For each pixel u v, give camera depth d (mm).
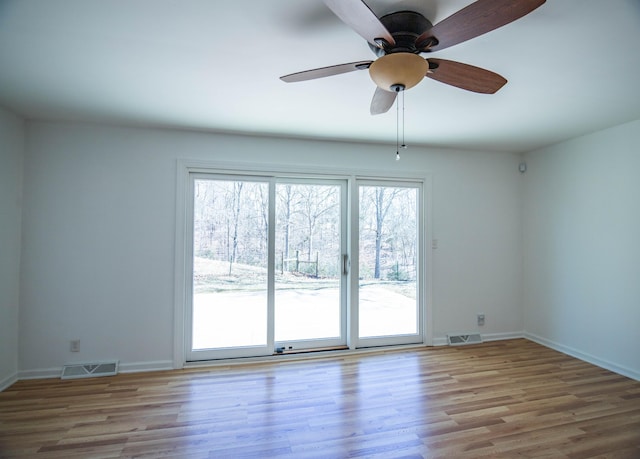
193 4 1407
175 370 3084
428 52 1499
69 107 2596
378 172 3654
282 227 3514
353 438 2047
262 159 3363
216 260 3326
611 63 1905
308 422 2219
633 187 2910
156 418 2258
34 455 1865
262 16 1487
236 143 3307
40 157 2896
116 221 3045
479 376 2945
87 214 2988
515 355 3459
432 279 3785
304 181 3570
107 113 2727
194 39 1676
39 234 2889
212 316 3311
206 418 2264
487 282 3947
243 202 3398
